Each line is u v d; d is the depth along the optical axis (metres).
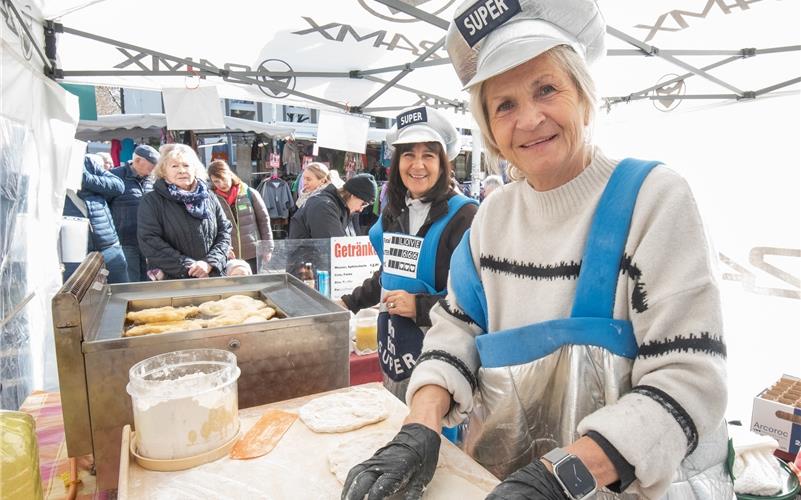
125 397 1.16
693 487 0.77
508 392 0.90
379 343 1.94
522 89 0.81
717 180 3.96
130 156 7.55
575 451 0.68
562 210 0.87
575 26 0.80
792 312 3.59
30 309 2.28
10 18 1.92
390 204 2.05
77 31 2.86
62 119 2.84
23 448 0.81
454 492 0.84
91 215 4.02
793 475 1.47
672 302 0.70
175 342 1.21
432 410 0.89
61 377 1.12
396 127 2.00
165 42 3.15
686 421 0.66
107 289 1.77
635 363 0.76
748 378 3.21
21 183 2.11
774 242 3.64
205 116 3.40
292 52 3.46
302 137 7.81
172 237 3.23
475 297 1.05
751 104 3.73
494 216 1.01
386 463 0.76
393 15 2.91
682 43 3.26
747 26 3.00
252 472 0.92
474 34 0.83
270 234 4.57
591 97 0.83
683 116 4.20
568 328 0.82
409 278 1.85
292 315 1.53
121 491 0.86
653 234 0.74
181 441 0.95
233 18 2.91
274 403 1.22
